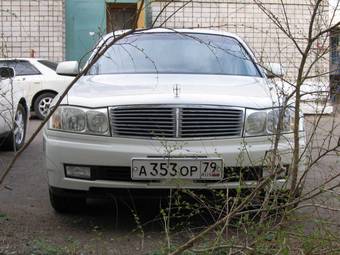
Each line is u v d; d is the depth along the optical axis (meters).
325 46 3.66
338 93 3.88
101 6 17.95
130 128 4.86
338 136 4.63
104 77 5.86
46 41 17.61
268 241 3.52
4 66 7.96
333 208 4.05
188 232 4.81
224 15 17.20
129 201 5.29
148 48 6.34
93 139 4.89
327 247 3.62
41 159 8.55
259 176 4.32
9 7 17.45
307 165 4.09
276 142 3.87
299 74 3.58
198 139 4.83
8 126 7.79
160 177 4.74
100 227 5.20
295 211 3.93
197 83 5.50
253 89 5.33
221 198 4.45
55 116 5.05
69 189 4.98
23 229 5.09
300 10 16.67
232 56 6.28
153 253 4.25
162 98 4.89
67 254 4.40
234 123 4.88
